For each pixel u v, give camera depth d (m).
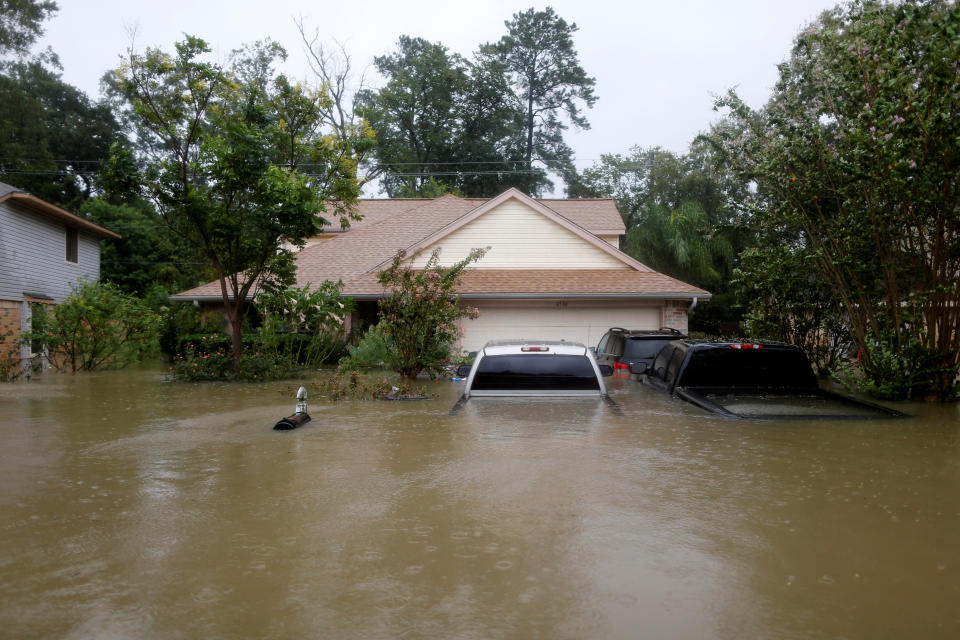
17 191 22.44
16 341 20.59
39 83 47.12
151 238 37.88
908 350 10.04
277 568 3.47
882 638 2.72
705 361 9.23
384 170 51.91
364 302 22.12
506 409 7.93
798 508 4.41
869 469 5.44
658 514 4.29
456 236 21.58
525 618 2.90
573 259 21.41
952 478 5.16
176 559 3.61
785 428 7.11
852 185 10.15
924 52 9.52
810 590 3.18
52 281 25.09
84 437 7.31
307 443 6.69
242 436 7.19
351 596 3.13
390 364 16.64
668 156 37.56
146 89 15.77
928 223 10.03
